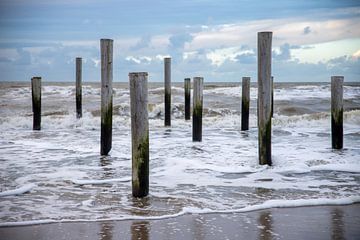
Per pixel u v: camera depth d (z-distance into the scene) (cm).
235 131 1684
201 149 1198
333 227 541
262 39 877
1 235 510
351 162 979
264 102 904
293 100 3462
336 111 1166
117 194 713
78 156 1088
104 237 504
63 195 706
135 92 667
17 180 814
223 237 507
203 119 2117
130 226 547
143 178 689
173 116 2464
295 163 958
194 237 506
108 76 1078
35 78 1753
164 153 1129
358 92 4319
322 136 1497
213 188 759
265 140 923
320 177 845
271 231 527
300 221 568
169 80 1888
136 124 676
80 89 2016
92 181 807
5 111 2823
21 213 602
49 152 1154
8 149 1209
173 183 798
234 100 3450
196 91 1342
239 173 885
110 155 1095
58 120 1980
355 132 1540
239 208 631
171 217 587
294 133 1586
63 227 541
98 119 1986
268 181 812
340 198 679
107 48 1065
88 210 620
